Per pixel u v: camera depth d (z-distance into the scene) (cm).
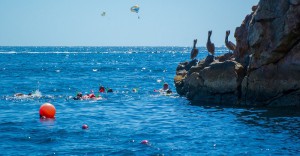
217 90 3328
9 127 2494
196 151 1983
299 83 3011
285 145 2069
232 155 1912
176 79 4022
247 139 2192
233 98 3269
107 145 2094
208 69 3388
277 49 3019
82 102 3575
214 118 2762
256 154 1927
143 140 2156
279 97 3109
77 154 1941
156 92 4334
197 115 2884
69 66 9269
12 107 3259
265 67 3111
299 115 2795
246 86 3188
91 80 5750
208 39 3681
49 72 7262
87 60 12825
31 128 2466
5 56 15425
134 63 10981
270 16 3052
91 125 2570
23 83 5216
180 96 3903
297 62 2988
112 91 4416
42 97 3872
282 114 2838
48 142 2150
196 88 3512
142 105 3403
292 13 2945
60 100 3688
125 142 2152
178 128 2475
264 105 3155
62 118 2798
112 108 3256
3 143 2130
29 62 10988
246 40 3378
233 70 3241
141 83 5372
